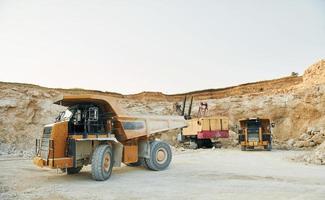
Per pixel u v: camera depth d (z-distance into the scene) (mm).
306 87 34969
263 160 15555
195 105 41094
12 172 11430
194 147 27469
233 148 27547
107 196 6953
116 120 10969
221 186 8008
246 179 9211
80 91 37719
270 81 42875
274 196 6633
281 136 33375
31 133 26672
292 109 34000
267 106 35812
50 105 29391
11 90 28219
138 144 11992
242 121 24625
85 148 9812
